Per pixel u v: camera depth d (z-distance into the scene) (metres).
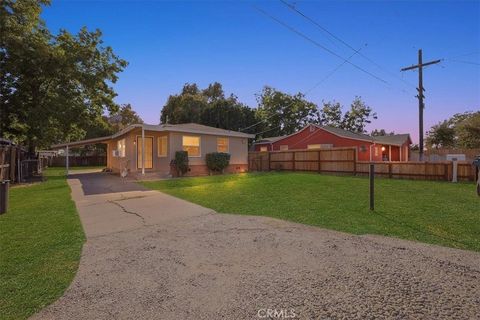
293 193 9.46
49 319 2.63
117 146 21.81
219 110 32.16
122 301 2.93
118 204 8.14
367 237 4.82
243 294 2.99
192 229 5.56
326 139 24.02
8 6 15.44
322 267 3.61
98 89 20.81
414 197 8.67
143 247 4.58
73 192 10.72
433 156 23.28
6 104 17.27
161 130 15.30
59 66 17.12
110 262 3.97
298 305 2.74
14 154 15.26
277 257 3.99
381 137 29.53
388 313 2.56
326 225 5.64
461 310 2.58
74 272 3.66
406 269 3.49
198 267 3.73
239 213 6.83
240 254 4.15
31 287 3.26
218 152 17.67
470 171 12.57
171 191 10.32
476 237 4.79
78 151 43.91
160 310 2.74
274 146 28.45
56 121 18.80
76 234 5.32
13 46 15.30
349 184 11.50
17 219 6.54
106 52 20.61
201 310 2.71
